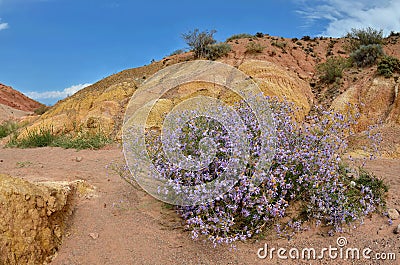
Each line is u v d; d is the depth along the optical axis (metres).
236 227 4.66
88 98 16.91
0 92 50.12
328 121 5.63
